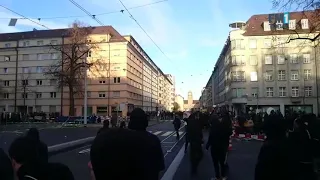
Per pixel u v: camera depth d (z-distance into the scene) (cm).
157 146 299
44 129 3541
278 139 380
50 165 322
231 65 7006
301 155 527
